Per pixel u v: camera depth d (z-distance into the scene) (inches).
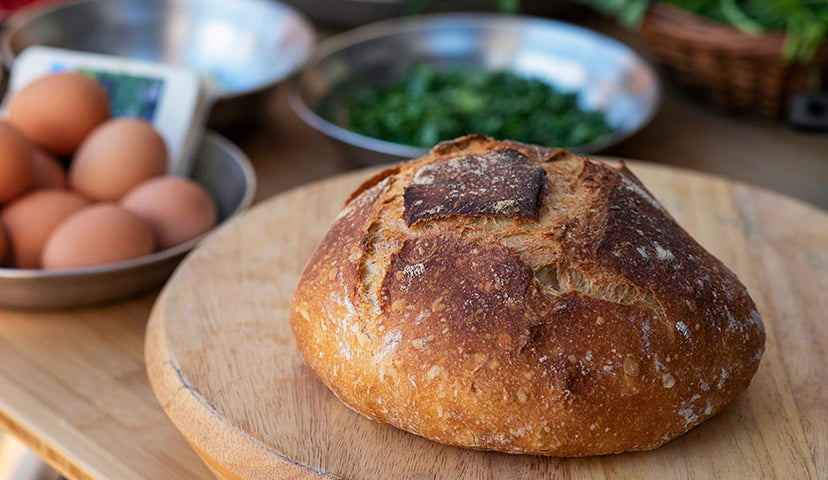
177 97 34.0
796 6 36.1
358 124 38.1
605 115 38.3
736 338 25.0
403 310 24.7
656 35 38.4
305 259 29.7
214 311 28.1
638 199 26.0
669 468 24.5
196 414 25.6
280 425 25.4
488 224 25.1
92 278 29.5
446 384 24.2
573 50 39.9
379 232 25.7
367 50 40.4
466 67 41.0
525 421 24.1
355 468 24.5
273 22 40.4
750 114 39.5
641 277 24.5
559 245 24.7
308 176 36.6
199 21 41.2
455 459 24.7
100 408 28.1
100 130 32.4
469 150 27.3
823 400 25.7
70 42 40.0
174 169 33.7
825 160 36.9
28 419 27.8
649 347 24.2
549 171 26.3
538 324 24.2
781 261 29.4
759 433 25.1
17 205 30.9
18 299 30.0
